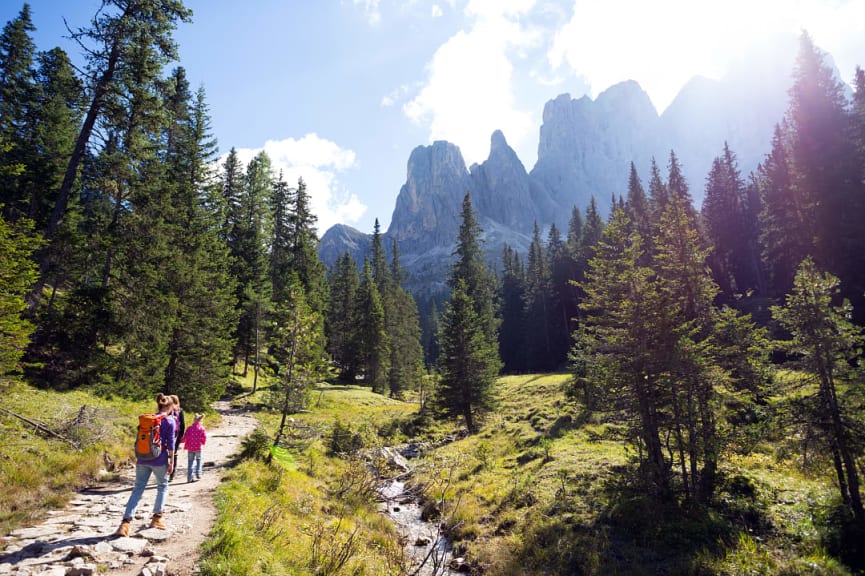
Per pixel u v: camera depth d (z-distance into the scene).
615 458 18.83
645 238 35.22
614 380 15.87
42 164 27.67
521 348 68.62
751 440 13.12
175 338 23.19
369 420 33.59
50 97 31.72
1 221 12.54
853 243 27.69
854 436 11.33
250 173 48.62
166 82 20.00
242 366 49.16
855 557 10.27
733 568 10.32
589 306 18.64
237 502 9.61
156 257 22.89
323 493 14.21
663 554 11.66
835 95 32.19
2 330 11.93
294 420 17.88
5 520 7.29
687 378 13.94
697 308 16.72
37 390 15.58
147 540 6.97
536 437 25.69
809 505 12.48
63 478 9.94
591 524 13.53
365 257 68.88
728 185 52.03
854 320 27.56
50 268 20.52
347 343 59.22
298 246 51.94
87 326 19.91
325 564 7.89
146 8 18.53
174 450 7.93
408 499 18.17
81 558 5.92
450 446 28.06
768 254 40.53
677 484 14.66
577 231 72.81
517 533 13.94
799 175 32.44
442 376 34.25
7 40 34.09
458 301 35.03
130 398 19.34
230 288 31.16
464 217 56.34
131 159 21.05
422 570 11.21
